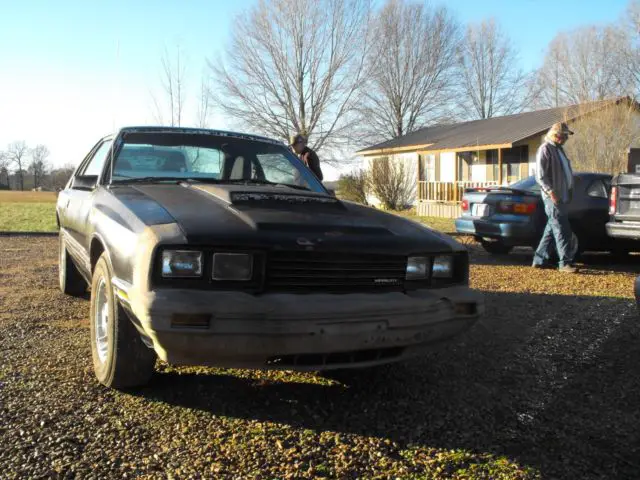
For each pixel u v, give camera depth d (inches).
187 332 105.9
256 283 113.8
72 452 105.1
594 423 123.3
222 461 103.8
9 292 235.9
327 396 134.3
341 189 1100.5
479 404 132.2
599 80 1283.2
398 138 1350.9
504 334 186.9
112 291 125.0
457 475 101.7
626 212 296.7
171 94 605.9
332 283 118.9
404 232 134.0
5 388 132.0
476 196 351.9
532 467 104.8
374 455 107.8
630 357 164.9
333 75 1437.0
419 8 1739.7
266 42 1402.6
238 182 175.5
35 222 584.4
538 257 313.0
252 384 139.6
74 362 150.3
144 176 169.9
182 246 109.9
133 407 124.3
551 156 289.4
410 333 121.2
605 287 262.1
